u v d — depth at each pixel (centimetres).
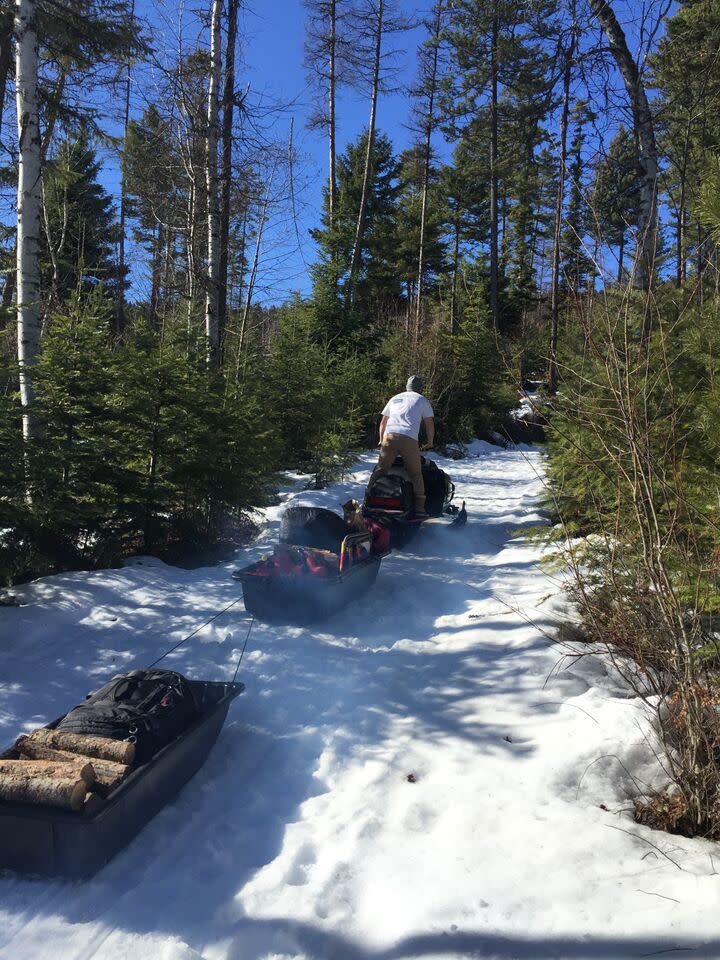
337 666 467
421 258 3181
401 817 304
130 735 308
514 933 234
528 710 389
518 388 484
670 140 901
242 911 252
